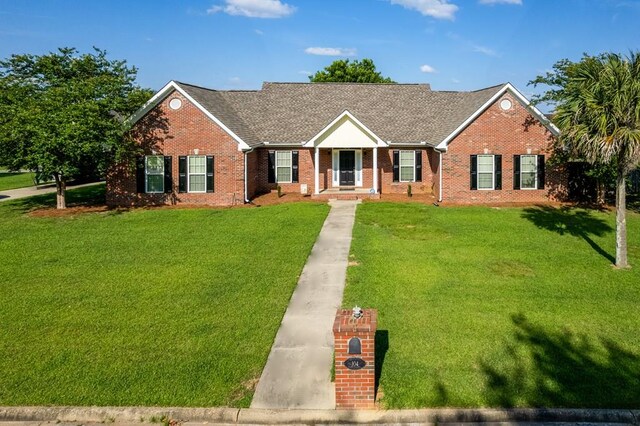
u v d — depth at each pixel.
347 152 30.27
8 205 27.45
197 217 22.98
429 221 21.64
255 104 32.22
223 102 31.44
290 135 29.97
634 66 14.45
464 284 13.42
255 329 10.66
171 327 10.77
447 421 7.61
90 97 24.14
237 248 17.23
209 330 10.62
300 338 10.26
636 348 9.65
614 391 8.15
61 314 11.49
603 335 10.23
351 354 7.79
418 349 9.64
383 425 7.59
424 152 29.88
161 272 14.63
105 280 13.93
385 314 11.38
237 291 12.99
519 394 8.08
